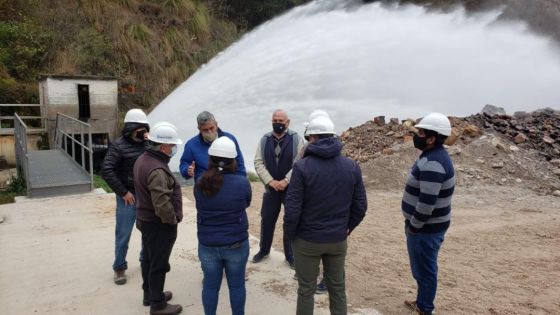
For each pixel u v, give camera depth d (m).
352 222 3.34
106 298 4.06
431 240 3.47
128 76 20.48
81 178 8.27
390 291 4.36
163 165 3.45
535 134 11.09
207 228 3.23
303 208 3.14
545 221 6.94
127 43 21.06
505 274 4.90
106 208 7.05
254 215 7.14
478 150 10.06
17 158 10.16
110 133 14.42
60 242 5.50
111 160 4.06
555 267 5.12
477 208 7.71
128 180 4.15
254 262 4.89
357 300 4.14
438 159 3.30
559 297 4.32
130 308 3.88
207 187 3.12
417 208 3.33
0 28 17.50
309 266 3.19
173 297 4.07
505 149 10.09
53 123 13.58
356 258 5.33
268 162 4.56
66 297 4.08
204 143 4.21
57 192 7.84
